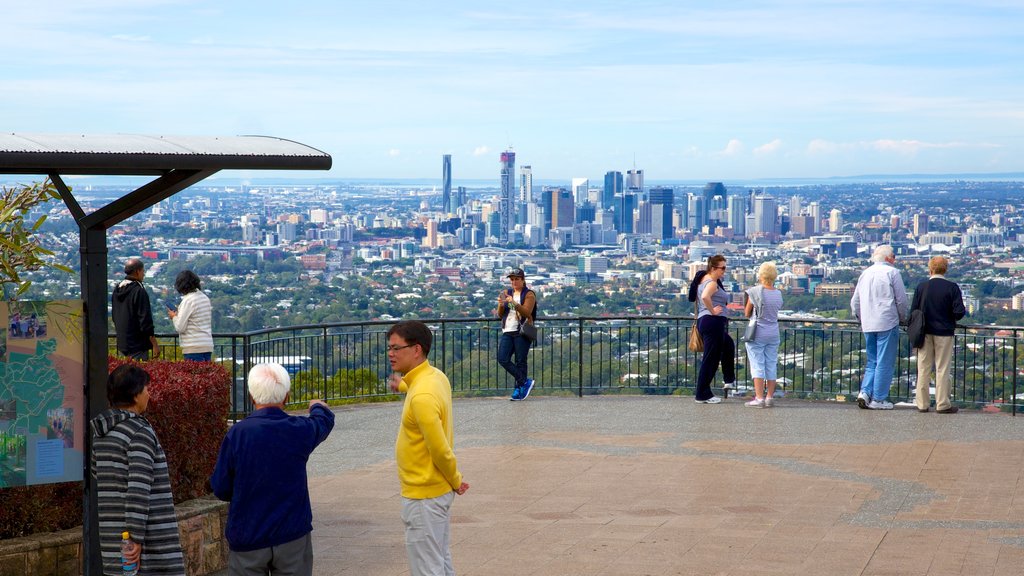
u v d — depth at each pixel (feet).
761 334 46.21
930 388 45.29
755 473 33.30
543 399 49.24
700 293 47.44
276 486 17.38
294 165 20.27
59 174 19.74
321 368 46.80
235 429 17.51
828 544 24.97
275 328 43.52
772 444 37.96
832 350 48.60
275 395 17.81
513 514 28.30
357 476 33.45
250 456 17.30
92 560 20.49
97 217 20.17
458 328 50.57
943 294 43.75
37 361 20.10
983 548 24.47
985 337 45.52
